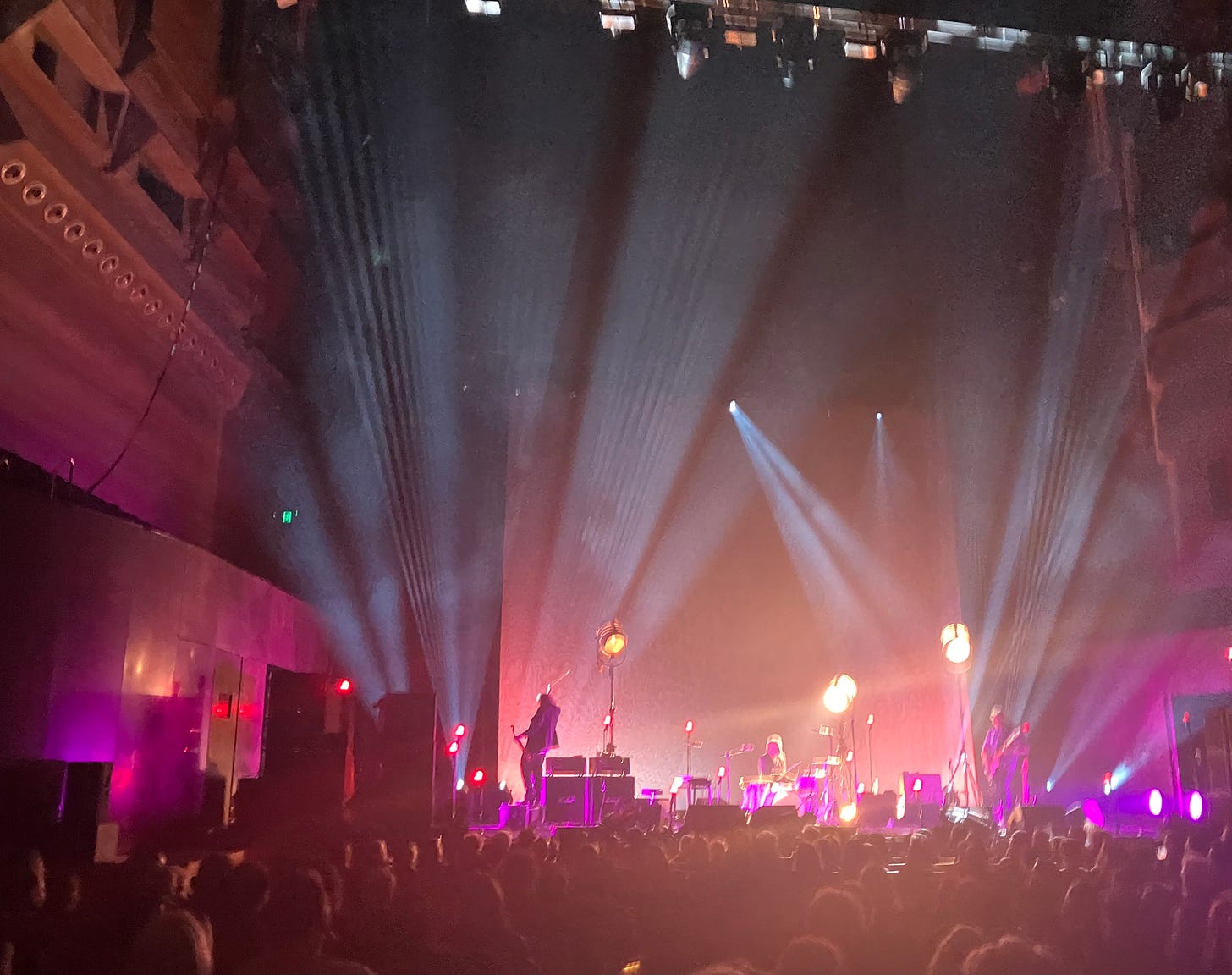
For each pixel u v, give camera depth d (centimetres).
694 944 533
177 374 1368
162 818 1070
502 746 1978
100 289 1143
